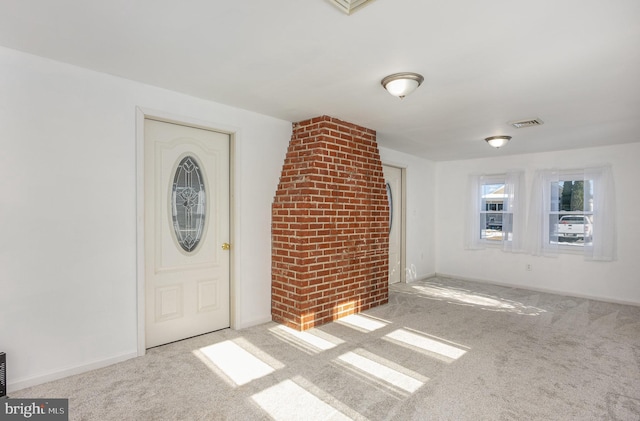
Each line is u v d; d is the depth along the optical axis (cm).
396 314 381
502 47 199
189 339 300
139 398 207
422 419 190
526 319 371
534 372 246
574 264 486
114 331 250
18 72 211
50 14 169
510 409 200
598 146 471
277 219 349
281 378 233
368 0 156
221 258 325
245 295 331
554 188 504
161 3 159
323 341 299
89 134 238
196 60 222
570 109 313
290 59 219
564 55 208
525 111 321
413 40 193
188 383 225
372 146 400
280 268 346
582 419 191
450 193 618
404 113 332
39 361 219
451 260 613
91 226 239
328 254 347
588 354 279
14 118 211
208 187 315
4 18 173
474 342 302
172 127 291
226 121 314
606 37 186
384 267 422
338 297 360
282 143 363
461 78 245
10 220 209
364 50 205
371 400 208
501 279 552
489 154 550
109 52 212
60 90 226
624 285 448
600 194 463
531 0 154
